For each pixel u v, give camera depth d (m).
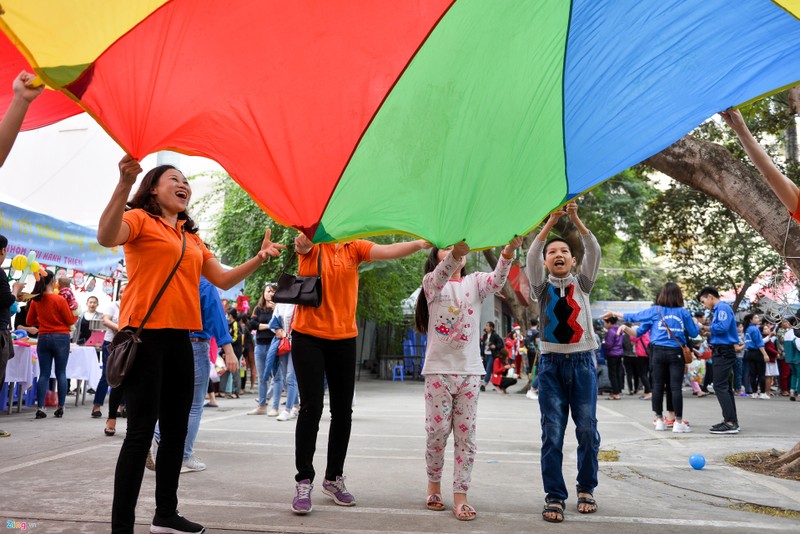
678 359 8.66
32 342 9.50
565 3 3.09
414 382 22.27
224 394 13.84
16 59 3.43
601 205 21.72
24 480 4.79
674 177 7.07
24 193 17.86
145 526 3.66
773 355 17.50
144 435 3.14
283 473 5.30
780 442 7.47
